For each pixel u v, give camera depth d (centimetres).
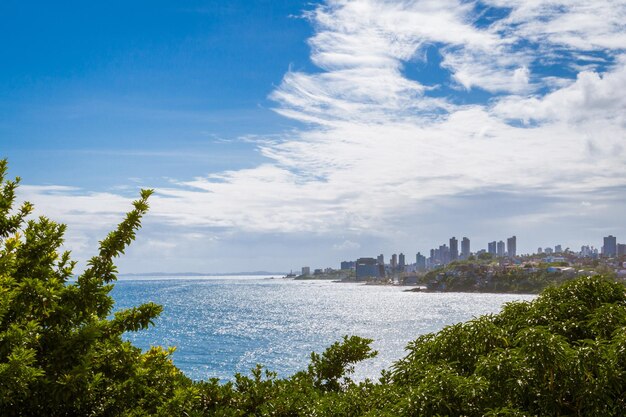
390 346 7850
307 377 1343
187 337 9144
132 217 805
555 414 885
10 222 800
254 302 19900
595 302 1099
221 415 1056
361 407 1095
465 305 19025
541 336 896
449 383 929
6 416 639
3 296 617
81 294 711
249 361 6638
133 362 798
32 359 588
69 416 716
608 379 857
